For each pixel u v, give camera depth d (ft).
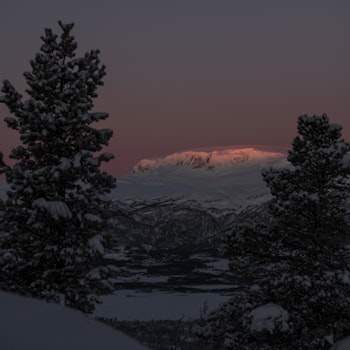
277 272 69.26
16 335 8.49
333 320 63.57
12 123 75.46
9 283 71.67
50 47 80.02
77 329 9.78
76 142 77.36
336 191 71.51
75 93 76.23
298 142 73.97
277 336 62.64
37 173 72.28
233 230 71.97
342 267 69.21
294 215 70.03
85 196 73.15
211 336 67.56
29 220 70.85
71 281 70.79
